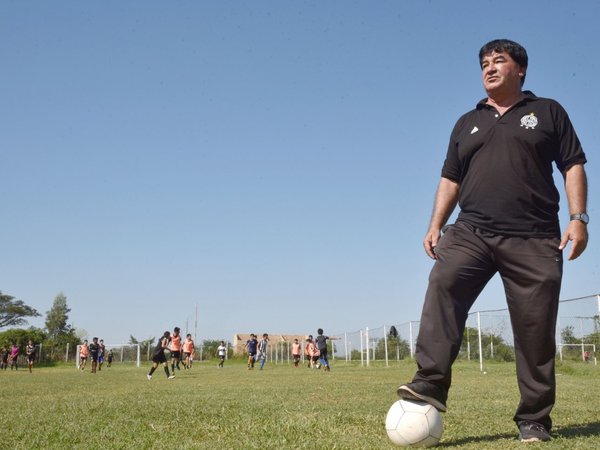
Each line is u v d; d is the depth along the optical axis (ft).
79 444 12.32
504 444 11.22
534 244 11.82
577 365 52.70
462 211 12.53
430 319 11.82
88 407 21.59
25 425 15.88
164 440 12.65
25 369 142.82
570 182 11.91
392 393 28.07
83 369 123.85
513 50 12.30
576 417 16.03
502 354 64.39
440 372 11.52
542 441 11.43
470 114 12.93
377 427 14.29
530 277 11.73
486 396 25.40
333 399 24.32
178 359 68.59
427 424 11.24
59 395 31.58
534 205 11.87
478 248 11.99
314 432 13.48
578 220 11.63
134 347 157.69
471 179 12.35
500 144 12.11
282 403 22.13
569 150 12.01
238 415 17.34
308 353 104.47
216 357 217.77
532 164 11.93
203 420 16.20
